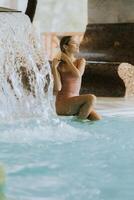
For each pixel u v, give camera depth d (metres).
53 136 4.88
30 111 6.44
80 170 3.60
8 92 6.42
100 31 10.92
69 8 19.75
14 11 7.13
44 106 6.66
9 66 6.55
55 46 14.66
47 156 4.03
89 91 9.84
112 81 9.52
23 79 6.71
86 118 6.08
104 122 5.87
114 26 10.69
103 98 9.03
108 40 10.71
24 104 6.53
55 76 6.20
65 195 2.97
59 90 6.23
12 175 3.42
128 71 9.44
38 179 3.32
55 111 6.39
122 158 4.01
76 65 6.43
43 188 3.10
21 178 3.34
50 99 6.81
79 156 4.05
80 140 4.72
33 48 7.02
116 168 3.68
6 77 6.47
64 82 6.29
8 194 2.93
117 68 9.32
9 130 5.16
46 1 19.47
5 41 6.55
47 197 2.92
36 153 4.13
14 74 6.60
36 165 3.73
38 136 4.88
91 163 3.81
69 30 19.81
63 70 6.26
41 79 6.88
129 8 10.55
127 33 10.40
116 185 3.22
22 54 6.77
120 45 10.45
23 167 3.66
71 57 6.38
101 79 9.70
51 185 3.18
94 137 4.88
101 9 11.12
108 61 10.48
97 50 10.77
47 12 19.50
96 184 3.24
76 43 6.35
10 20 6.72
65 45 6.30
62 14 19.73
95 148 4.36
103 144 4.53
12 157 3.98
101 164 3.78
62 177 3.39
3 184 2.54
